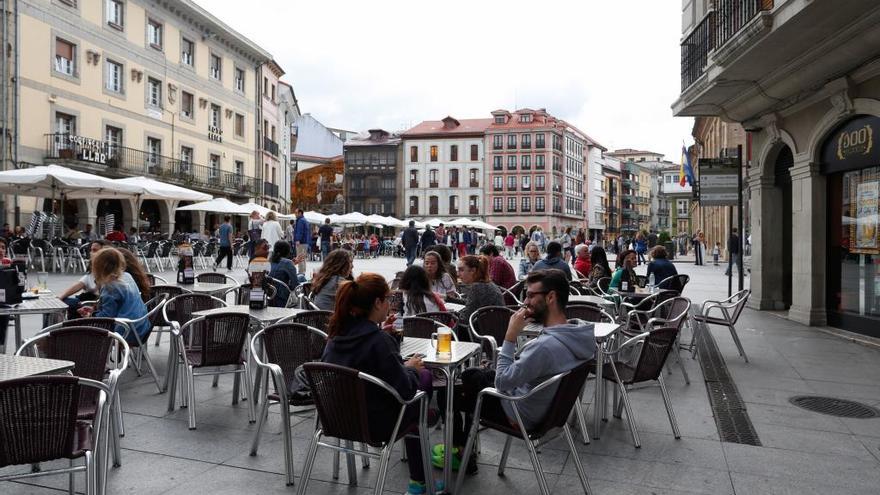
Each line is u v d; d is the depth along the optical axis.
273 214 19.11
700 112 13.95
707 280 22.80
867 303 10.11
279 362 4.90
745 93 11.95
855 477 4.38
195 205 25.41
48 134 25.30
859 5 7.71
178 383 6.60
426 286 6.61
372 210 91.31
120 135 29.84
